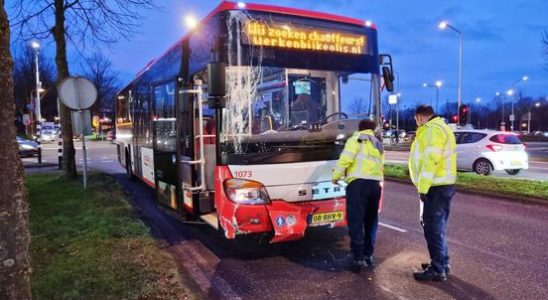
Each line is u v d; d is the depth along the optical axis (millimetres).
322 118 5812
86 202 9156
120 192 10727
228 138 5266
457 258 5777
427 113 5047
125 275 4781
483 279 5023
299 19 5723
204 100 5859
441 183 4887
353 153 5242
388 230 7289
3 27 2703
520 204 9438
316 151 5715
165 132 7648
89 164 21734
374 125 5488
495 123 95500
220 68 4949
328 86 5879
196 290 4711
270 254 6066
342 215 5789
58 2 12148
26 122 41000
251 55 5395
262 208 5262
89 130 11102
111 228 6699
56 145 43906
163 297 4258
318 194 5711
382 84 6453
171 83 7270
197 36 6062
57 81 12789
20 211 2799
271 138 5445
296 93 5656
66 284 4562
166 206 7641
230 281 5062
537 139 55750
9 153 2729
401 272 5301
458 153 15531
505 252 6012
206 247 6441
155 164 8430
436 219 4941
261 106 5418
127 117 13531
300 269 5457
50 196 10094
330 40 5945
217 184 5316
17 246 2773
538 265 5477
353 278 5121
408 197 10516
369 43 6266
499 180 12000
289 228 5305
